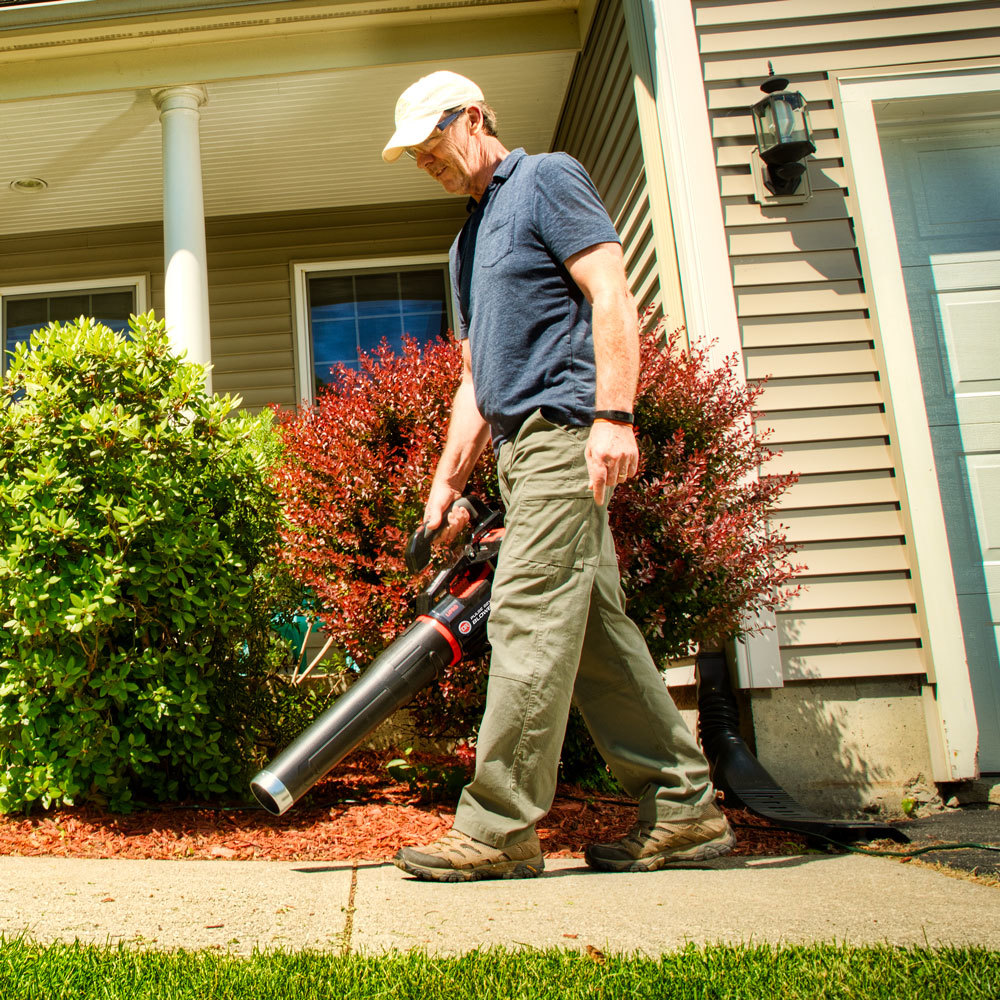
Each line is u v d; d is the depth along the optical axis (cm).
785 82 371
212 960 144
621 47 434
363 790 335
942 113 393
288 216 643
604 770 337
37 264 638
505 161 223
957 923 163
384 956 145
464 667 290
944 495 375
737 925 163
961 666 347
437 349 324
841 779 346
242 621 307
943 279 389
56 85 481
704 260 368
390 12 480
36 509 278
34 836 270
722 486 317
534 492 205
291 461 327
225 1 465
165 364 310
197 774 311
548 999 128
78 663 285
